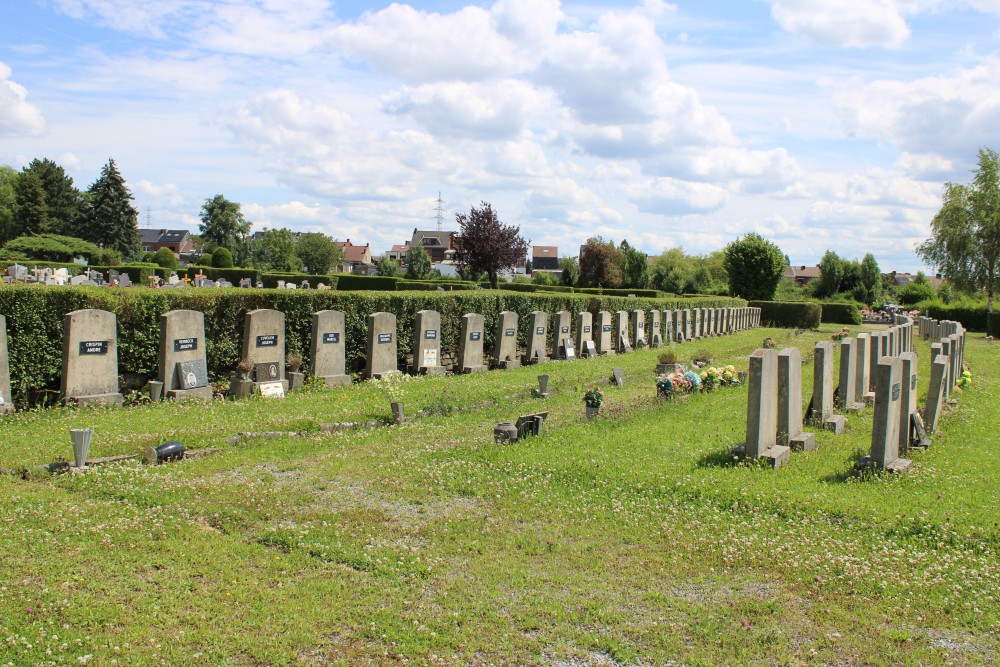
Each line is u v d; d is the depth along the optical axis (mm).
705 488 8742
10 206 87500
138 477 8492
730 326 43469
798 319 52875
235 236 97938
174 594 5680
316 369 15719
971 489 8820
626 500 8445
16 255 63375
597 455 10195
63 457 8984
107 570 5984
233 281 59656
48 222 83062
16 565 5930
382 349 16828
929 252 59188
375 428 12156
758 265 64625
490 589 6055
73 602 5406
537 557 6789
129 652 4844
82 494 7832
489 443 11000
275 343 14922
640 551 6984
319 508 7898
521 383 17156
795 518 7883
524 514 7934
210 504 7727
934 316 58375
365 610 5621
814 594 6152
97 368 12594
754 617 5727
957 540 7195
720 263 93750
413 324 19141
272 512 7625
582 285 78000
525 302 24438
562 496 8562
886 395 9336
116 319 13133
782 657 5121
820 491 8617
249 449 10234
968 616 5770
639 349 28125
